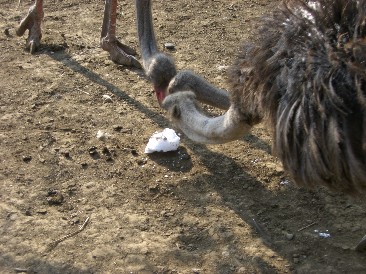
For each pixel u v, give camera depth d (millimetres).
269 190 3910
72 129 4238
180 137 4199
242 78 3299
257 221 3756
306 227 3732
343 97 2992
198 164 4047
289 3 3225
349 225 3738
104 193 3883
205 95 3572
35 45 4801
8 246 3629
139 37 3781
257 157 4086
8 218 3746
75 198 3857
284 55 3148
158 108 4402
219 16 5219
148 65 3682
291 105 3105
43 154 4078
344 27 3088
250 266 3564
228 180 3959
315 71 3049
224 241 3666
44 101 4422
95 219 3756
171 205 3830
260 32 3270
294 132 3102
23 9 5234
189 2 5355
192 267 3559
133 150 4109
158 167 4023
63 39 4930
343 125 3010
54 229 3703
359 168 3027
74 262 3572
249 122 3383
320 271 3543
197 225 3734
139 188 3912
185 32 5035
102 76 4629
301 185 3223
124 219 3756
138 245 3639
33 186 3908
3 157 4051
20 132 4207
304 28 3135
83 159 4059
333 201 3852
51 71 4652
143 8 3752
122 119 4320
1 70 4645
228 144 4168
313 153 3064
